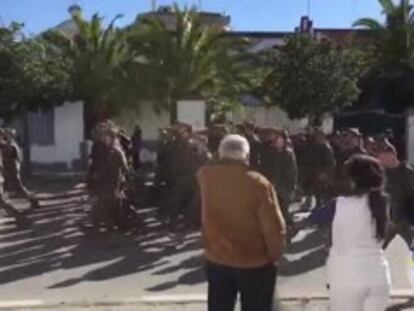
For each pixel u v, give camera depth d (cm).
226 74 3709
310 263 1159
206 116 3197
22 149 2589
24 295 984
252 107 3919
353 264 583
